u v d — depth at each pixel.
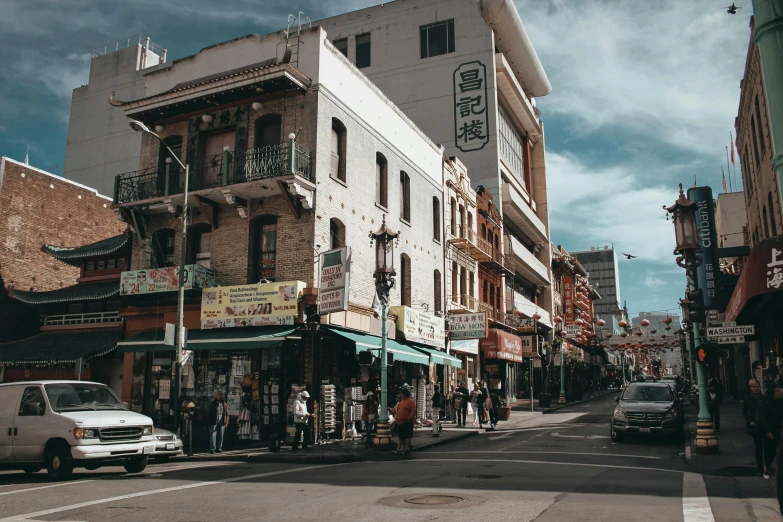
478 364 34.44
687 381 60.31
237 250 20.56
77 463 12.38
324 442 18.78
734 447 15.10
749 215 26.36
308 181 19.30
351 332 20.73
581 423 24.95
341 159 21.78
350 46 46.94
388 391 23.69
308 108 20.36
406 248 25.92
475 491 9.36
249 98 21.05
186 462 15.00
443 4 44.72
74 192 32.53
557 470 11.88
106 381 24.17
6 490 10.43
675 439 17.95
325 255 18.52
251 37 22.30
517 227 49.72
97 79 48.91
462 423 25.55
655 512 7.48
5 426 12.38
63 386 12.97
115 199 22.11
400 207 25.92
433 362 24.61
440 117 43.50
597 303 135.75
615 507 7.85
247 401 19.16
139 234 22.33
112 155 46.59
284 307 18.53
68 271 31.50
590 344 76.62
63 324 26.00
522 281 51.03
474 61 43.19
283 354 19.03
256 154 20.03
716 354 14.52
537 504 8.12
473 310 33.44
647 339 65.38
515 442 18.27
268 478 11.53
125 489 10.30
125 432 12.36
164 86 23.83
